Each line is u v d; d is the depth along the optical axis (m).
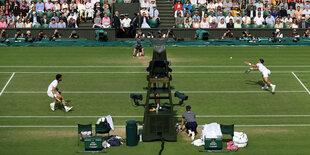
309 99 48.97
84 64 59.84
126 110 45.41
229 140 38.19
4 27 72.88
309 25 75.38
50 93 45.25
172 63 60.59
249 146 37.25
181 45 70.44
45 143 37.81
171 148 36.53
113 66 59.03
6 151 36.28
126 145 37.03
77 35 71.69
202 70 57.72
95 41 70.44
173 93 49.84
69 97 48.91
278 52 66.75
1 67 58.22
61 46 70.12
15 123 42.34
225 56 64.25
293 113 45.22
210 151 35.97
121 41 70.38
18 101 47.84
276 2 81.19
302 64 60.47
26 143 37.84
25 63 60.12
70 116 44.03
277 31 72.12
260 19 76.50
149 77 37.41
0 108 46.03
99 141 35.97
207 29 72.25
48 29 71.56
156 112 37.88
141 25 73.75
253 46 70.75
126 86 52.03
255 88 51.91
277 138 39.06
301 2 81.44
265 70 51.06
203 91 50.78
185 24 74.19
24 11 77.31
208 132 36.72
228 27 73.38
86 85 52.41
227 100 48.34
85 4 78.06
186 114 38.47
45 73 56.19
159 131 37.69
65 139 38.62
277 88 51.91
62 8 76.81
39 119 43.34
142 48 63.41
